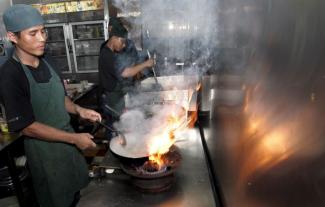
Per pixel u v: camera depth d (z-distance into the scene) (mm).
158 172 955
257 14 522
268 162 507
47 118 1432
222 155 924
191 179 1044
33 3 4367
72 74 4699
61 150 1495
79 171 1623
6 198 2148
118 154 1034
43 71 1401
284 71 422
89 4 4297
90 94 3770
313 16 341
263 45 498
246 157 634
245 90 622
